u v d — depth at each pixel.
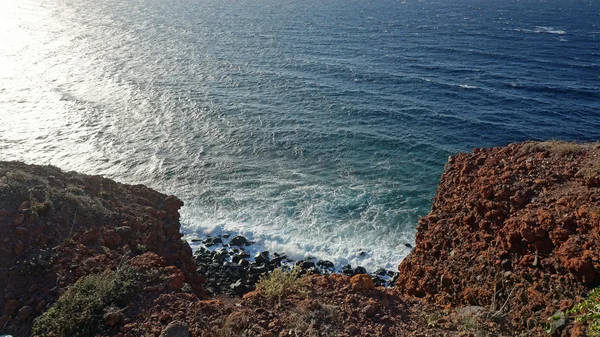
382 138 36.03
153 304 8.46
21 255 9.70
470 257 11.12
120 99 42.94
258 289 9.38
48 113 38.12
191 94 45.66
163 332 7.51
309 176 29.59
